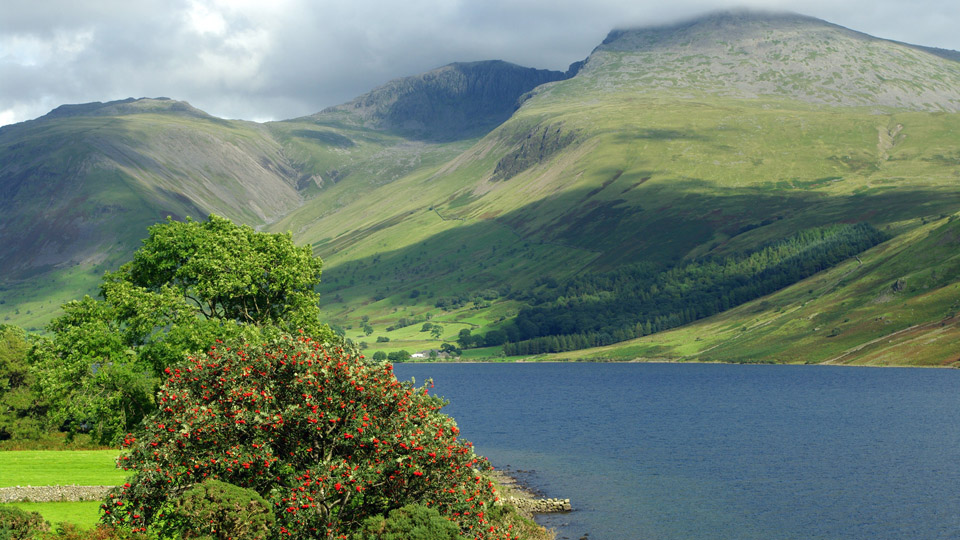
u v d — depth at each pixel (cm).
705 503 7688
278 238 7894
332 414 3431
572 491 8281
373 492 3588
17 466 6156
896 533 6569
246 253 7494
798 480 8844
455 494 3622
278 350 3641
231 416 3384
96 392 6794
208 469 3384
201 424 3338
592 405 18138
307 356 3525
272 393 3494
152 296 6838
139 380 6512
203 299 7256
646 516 7119
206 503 3114
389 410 3656
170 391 3488
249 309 7844
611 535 6481
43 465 6266
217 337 6400
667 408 17125
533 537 5972
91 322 6875
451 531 3247
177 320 6681
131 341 6869
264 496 3544
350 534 3397
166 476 3281
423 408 3778
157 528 3550
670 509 7412
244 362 3603
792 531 6631
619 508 7456
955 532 6569
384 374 3675
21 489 4812
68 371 6562
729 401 18350
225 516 3122
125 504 3412
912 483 8600
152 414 3566
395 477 3506
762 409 16550
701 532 6594
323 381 3494
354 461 3491
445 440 3647
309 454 3506
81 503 4844
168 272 7581
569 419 15512
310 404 3391
